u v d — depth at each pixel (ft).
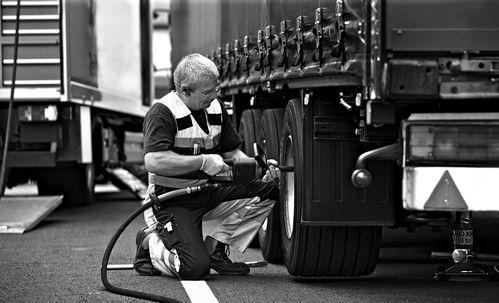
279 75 37.88
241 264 38.09
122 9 82.17
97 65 72.08
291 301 32.04
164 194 35.24
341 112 33.27
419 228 55.01
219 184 35.86
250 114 47.70
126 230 56.49
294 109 35.24
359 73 29.48
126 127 94.94
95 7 71.77
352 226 34.40
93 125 75.56
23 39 63.05
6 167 65.21
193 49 61.87
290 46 36.76
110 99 76.38
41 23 63.00
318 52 32.68
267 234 40.98
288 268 36.55
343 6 30.78
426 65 28.02
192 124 36.29
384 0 28.09
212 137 36.96
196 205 36.63
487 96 28.25
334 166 33.09
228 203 37.47
